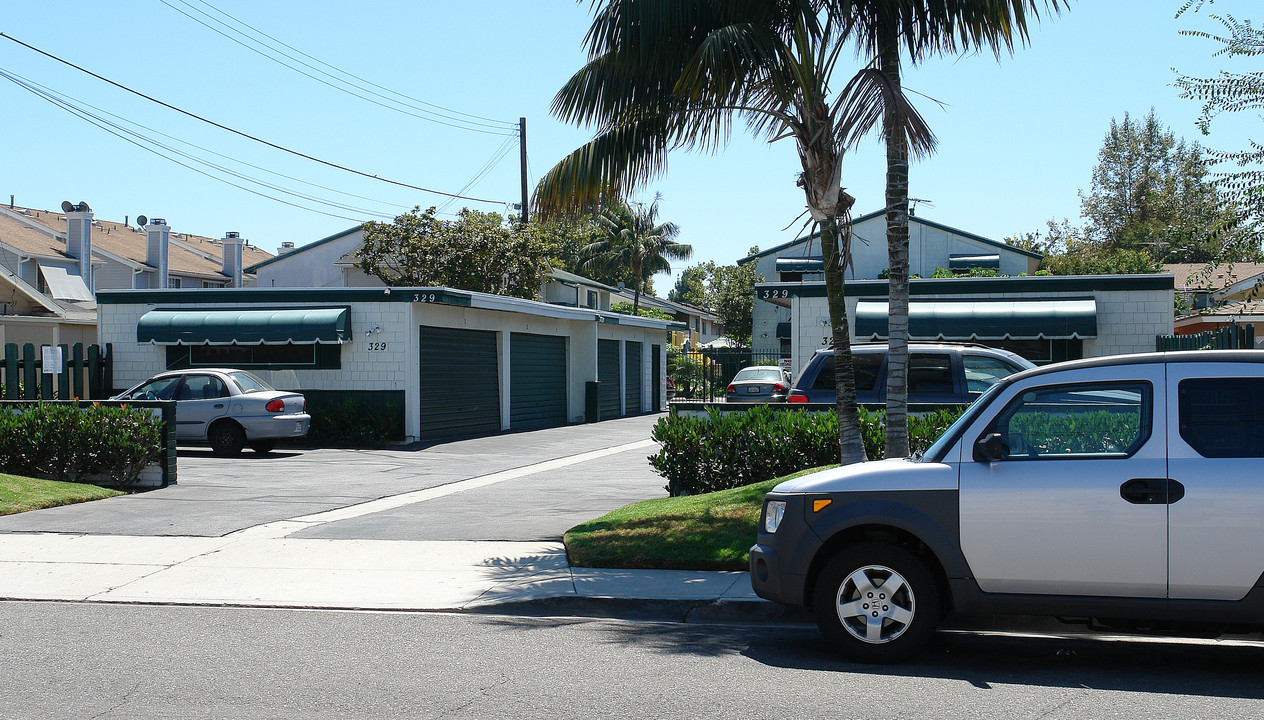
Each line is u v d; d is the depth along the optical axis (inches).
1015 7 409.7
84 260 1631.4
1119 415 248.2
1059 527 243.6
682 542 382.6
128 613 322.3
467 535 440.1
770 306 2004.2
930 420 470.6
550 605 326.3
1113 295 833.5
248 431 785.6
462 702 227.5
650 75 433.7
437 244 1459.2
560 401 1243.8
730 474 494.9
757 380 1202.0
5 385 817.5
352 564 387.2
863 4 431.8
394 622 311.3
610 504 531.2
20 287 1198.9
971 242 1908.2
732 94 438.3
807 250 478.3
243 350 925.8
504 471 722.2
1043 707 222.1
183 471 683.4
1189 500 235.5
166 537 440.8
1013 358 514.3
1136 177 2432.3
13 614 321.1
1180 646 280.7
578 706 224.4
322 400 909.8
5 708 222.4
